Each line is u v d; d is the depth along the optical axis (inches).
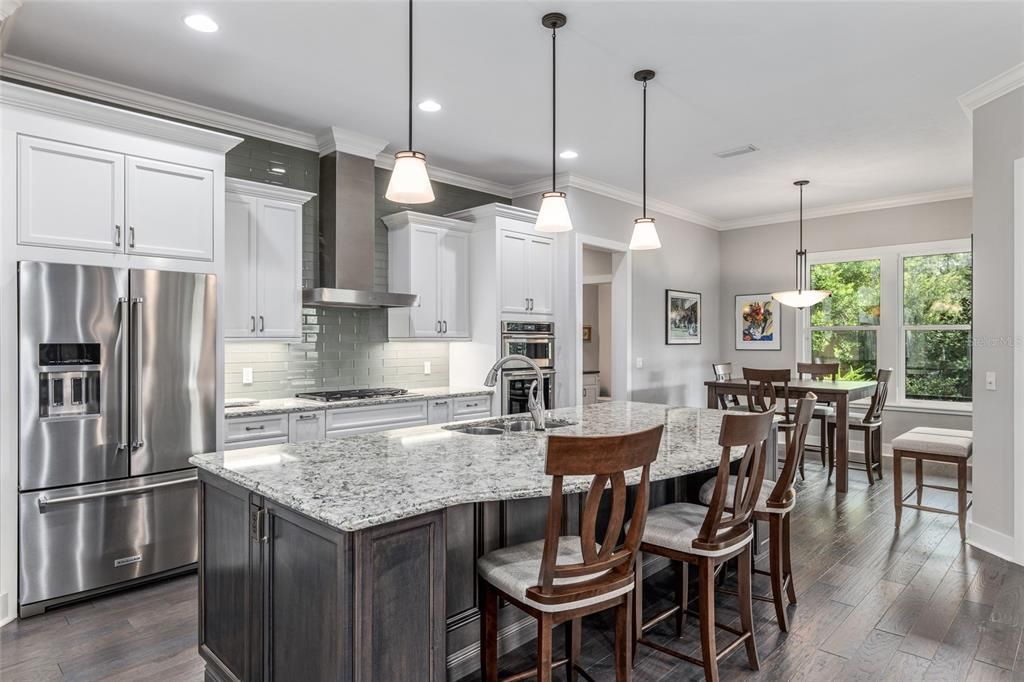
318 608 62.9
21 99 107.0
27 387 106.7
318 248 173.6
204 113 150.4
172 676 87.7
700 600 83.4
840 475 191.2
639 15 109.0
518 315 202.2
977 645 96.0
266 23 111.0
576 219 216.4
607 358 333.7
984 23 111.9
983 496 140.9
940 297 238.7
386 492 68.1
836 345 266.1
